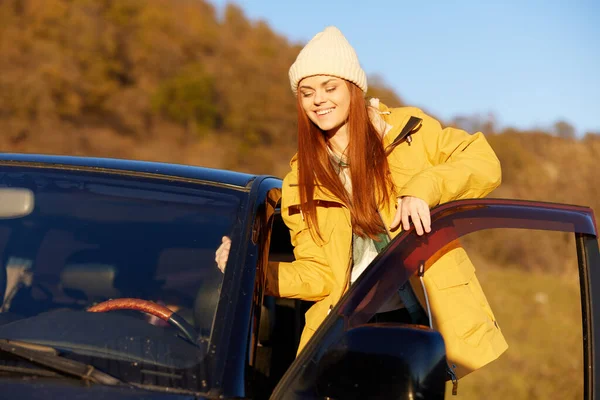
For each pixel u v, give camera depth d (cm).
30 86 3091
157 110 3406
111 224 249
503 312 1072
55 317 221
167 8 4219
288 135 3678
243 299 210
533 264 2008
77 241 247
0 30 3384
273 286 255
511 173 2958
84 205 255
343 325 192
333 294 258
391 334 185
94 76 3397
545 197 2900
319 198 259
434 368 181
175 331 216
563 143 3281
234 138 3453
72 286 238
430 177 242
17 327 217
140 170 263
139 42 3750
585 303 245
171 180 258
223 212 242
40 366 191
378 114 270
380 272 209
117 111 3322
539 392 703
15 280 244
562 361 812
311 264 263
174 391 187
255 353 202
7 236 255
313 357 188
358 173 257
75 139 2994
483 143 268
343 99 261
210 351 198
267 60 4197
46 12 3550
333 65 259
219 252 226
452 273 255
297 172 267
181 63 3759
